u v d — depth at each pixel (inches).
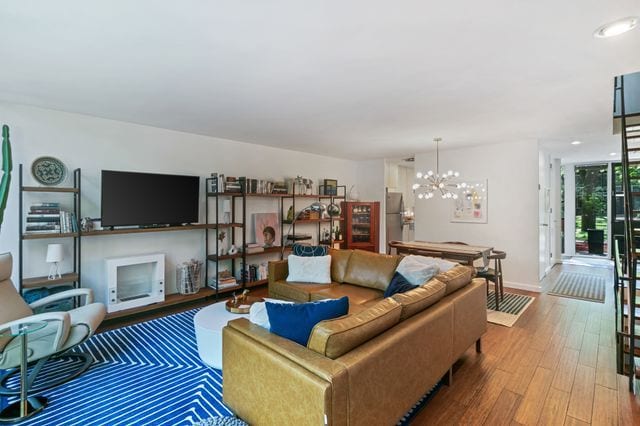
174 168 174.9
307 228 253.4
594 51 84.0
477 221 223.6
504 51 84.3
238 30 74.3
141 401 89.0
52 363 109.7
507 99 122.7
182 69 95.7
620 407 86.1
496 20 69.9
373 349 64.4
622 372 98.4
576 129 173.0
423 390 80.3
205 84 107.6
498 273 179.8
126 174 149.8
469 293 107.0
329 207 256.4
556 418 82.0
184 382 98.3
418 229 251.9
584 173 323.9
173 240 175.6
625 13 67.1
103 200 142.9
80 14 67.4
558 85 108.1
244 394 72.7
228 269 198.2
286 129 172.1
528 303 176.6
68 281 131.5
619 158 290.7
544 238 239.6
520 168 205.9
